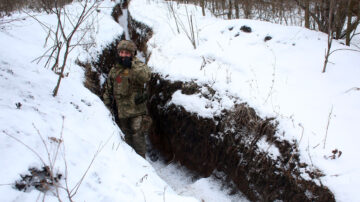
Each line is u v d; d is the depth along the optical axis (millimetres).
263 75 3863
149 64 5359
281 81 3686
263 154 3027
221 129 3516
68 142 2184
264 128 3131
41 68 3346
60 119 2482
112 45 6125
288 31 4684
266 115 3189
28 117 2186
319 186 2496
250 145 3176
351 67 3660
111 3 9641
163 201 2018
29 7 7375
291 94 3418
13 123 1997
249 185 3129
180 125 4035
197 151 3799
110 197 1854
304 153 2723
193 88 4094
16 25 5023
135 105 3561
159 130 4547
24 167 1667
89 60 4727
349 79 3451
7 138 1820
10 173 1583
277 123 3074
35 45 4414
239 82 3811
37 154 1780
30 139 1933
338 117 2949
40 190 1649
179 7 8133
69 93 3098
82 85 3736
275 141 2996
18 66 3047
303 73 3738
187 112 3936
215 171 3551
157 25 6992
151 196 2057
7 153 1711
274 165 2906
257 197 3039
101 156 2297
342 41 5008
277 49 4344
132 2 9906
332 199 2375
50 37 5027
